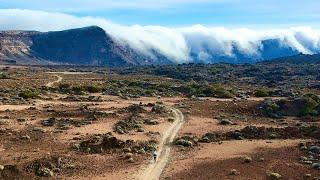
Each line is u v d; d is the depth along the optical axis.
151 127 95.06
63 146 74.75
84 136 82.44
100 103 132.25
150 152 74.06
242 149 77.44
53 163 63.38
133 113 110.44
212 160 69.38
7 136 79.94
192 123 102.44
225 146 79.88
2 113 103.69
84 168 63.22
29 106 118.31
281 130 92.06
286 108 122.31
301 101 123.62
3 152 68.88
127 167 64.44
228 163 67.44
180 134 89.25
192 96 156.25
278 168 64.69
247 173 62.06
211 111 120.56
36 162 62.28
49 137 80.75
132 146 76.12
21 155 66.94
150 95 160.62
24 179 57.41
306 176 60.72
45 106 119.62
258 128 92.19
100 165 65.00
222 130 94.31
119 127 91.44
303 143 81.25
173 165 66.19
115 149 74.06
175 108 124.69
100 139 78.75
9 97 133.38
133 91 171.00
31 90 152.88
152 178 59.53
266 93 157.12
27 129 86.50
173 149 77.19
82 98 142.62
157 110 116.31
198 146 79.81
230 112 120.75
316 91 174.25
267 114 119.69
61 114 104.69
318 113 118.88
